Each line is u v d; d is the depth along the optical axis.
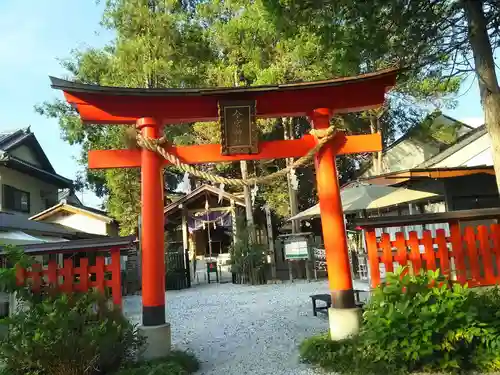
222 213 19.78
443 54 6.05
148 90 5.53
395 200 10.20
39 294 5.22
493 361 4.25
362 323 5.49
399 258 5.55
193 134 16.09
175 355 5.29
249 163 17.94
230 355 5.88
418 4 5.44
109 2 15.41
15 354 4.23
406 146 18.64
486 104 5.29
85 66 16.56
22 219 14.78
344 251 5.77
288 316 8.41
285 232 22.55
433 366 4.34
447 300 4.41
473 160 12.88
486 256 5.74
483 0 5.42
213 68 15.16
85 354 4.31
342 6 5.44
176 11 15.97
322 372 4.77
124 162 5.88
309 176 20.64
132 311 10.66
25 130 21.08
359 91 6.04
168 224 21.47
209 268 17.75
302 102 6.04
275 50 13.91
